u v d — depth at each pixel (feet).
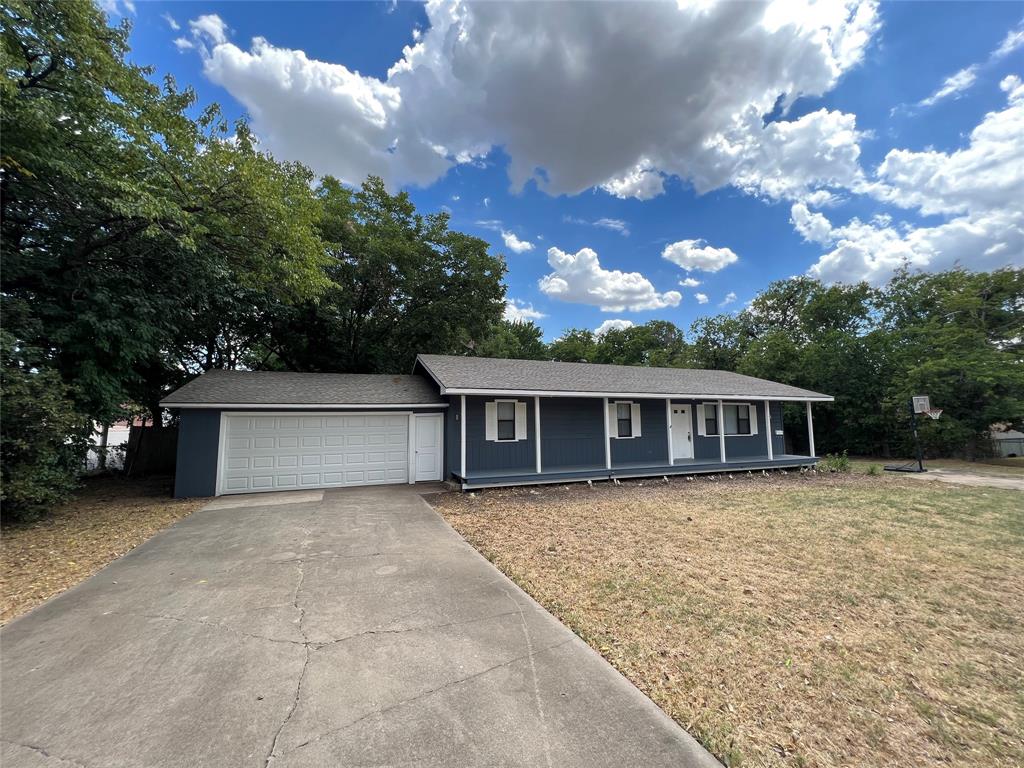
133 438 44.65
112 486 37.27
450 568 16.19
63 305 29.07
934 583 15.07
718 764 6.77
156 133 30.45
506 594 13.78
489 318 67.00
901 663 10.07
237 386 35.35
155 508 27.40
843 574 15.89
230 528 22.11
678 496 32.09
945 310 63.26
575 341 122.83
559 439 41.86
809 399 48.83
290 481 34.53
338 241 54.70
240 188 32.01
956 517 25.23
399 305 62.44
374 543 19.49
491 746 7.07
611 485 36.78
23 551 18.31
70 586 14.43
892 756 7.13
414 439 38.34
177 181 29.63
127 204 25.32
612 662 9.85
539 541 20.04
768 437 47.85
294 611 12.41
